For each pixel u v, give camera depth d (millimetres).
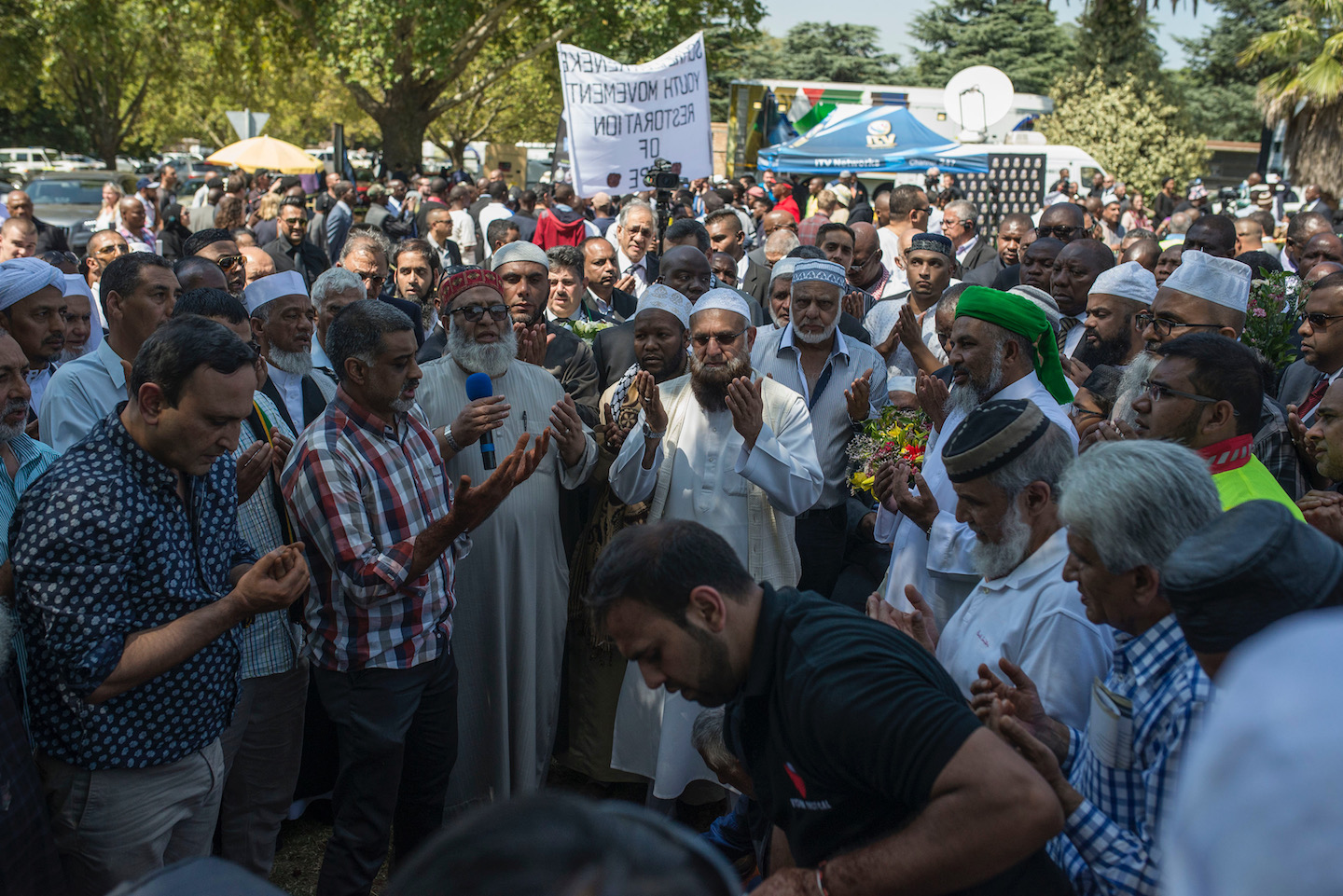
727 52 40906
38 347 3904
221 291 3754
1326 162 21375
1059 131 29062
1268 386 4176
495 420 3580
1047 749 1895
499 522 3852
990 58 46844
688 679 1884
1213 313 3941
